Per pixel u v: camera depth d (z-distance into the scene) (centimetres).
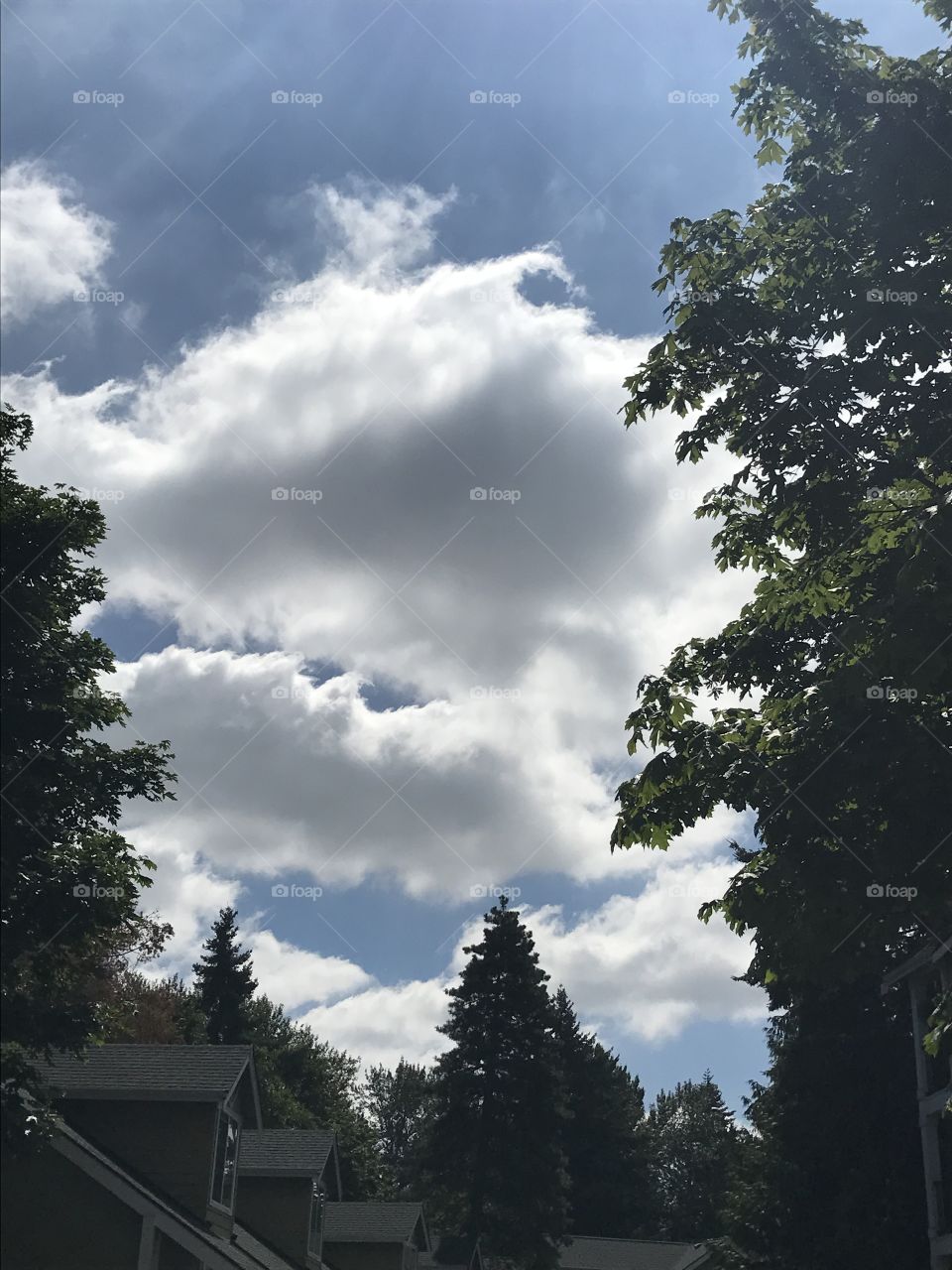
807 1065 3531
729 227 1673
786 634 1623
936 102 1573
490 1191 6412
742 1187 3703
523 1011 6881
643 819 1541
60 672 1822
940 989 2975
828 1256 3331
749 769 1454
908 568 1269
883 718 1338
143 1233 2191
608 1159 8775
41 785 1747
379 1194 8369
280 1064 8456
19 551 1853
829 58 1633
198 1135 2412
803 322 1566
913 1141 3384
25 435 1938
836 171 1619
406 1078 11444
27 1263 2178
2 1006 1652
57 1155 2236
